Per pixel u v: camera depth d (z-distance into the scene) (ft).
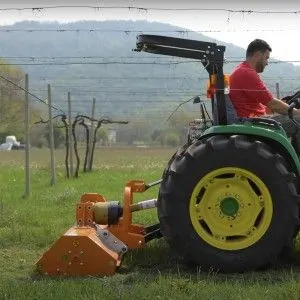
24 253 22.68
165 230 19.35
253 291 15.92
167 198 19.27
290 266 19.76
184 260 19.42
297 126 20.74
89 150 68.23
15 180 55.26
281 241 18.98
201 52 20.12
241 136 19.39
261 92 20.66
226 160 19.11
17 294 16.15
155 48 20.38
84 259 18.99
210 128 19.67
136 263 20.62
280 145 19.63
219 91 20.04
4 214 30.40
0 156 119.03
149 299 15.42
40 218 29.22
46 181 53.31
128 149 132.05
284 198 18.94
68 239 19.07
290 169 19.60
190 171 19.20
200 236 19.20
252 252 19.02
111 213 20.68
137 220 27.32
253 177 19.08
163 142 123.03
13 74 77.10
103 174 61.82
